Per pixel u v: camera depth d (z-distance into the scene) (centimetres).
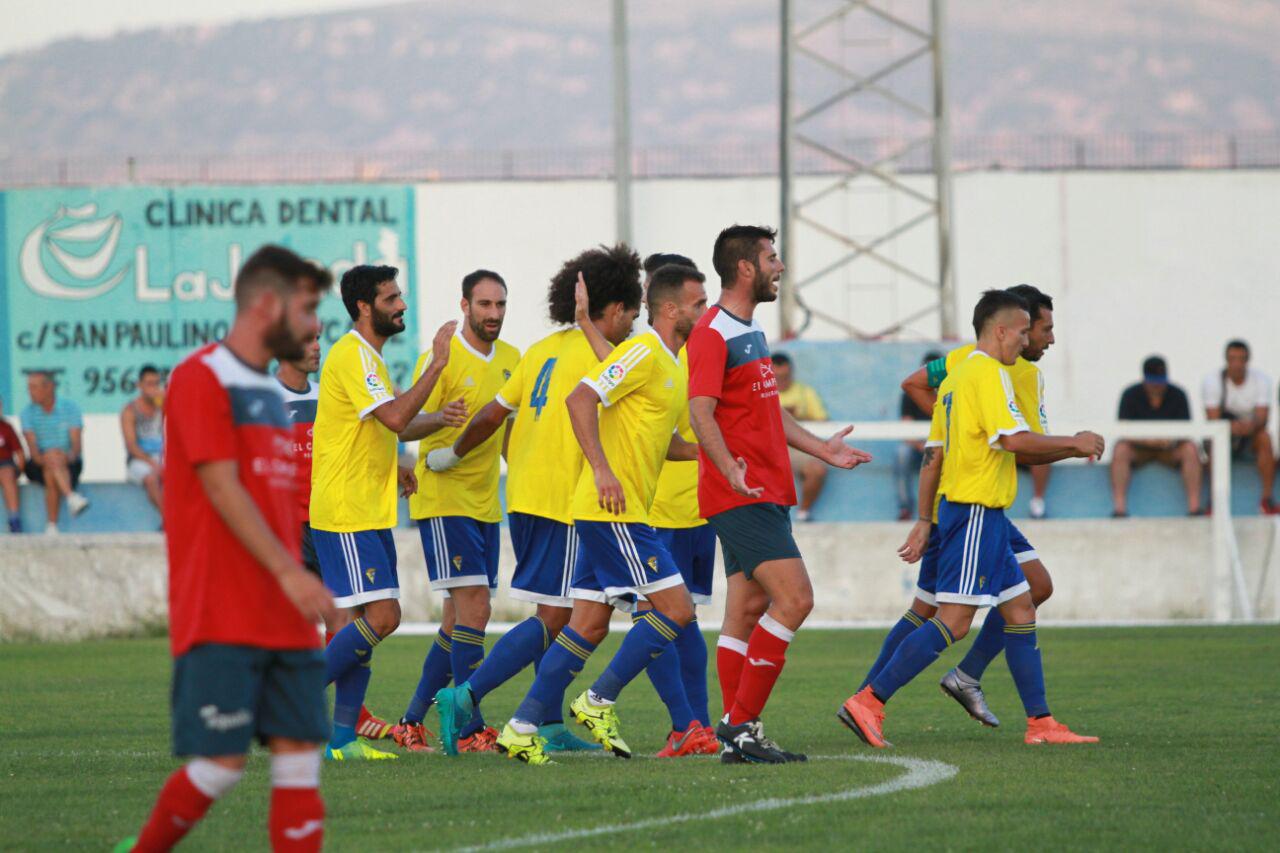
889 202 7625
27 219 7412
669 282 2311
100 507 6350
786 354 6456
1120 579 5316
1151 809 1811
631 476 2283
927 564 2723
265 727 1384
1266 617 5384
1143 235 7481
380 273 2491
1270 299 7456
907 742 2542
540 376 2497
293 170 8931
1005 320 2502
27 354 7412
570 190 7506
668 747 2491
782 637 2227
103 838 1684
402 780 2094
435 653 2631
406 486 2752
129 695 3412
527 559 2450
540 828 1708
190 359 1377
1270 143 9075
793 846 1596
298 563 1420
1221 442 5369
